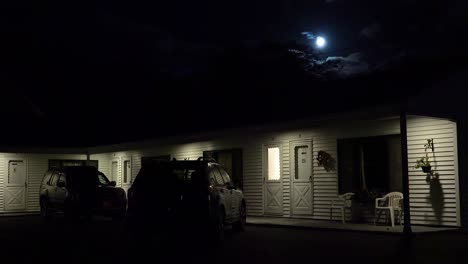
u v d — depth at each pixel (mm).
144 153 29094
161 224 14891
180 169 15273
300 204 21016
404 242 14062
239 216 17469
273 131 21016
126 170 30672
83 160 32250
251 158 23109
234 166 23875
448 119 17000
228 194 16234
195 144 25953
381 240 14555
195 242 15633
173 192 14922
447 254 11891
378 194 18016
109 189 22766
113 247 14492
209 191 14789
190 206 14750
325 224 18453
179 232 14945
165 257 12375
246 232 17516
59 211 23500
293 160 21344
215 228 14688
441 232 16062
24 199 30031
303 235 16172
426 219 17438
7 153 29594
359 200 18250
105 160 32688
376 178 18625
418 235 15531
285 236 16031
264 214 22406
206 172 15055
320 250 12805
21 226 21250
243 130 22078
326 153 20156
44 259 12141
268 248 13445
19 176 29984
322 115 18625
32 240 16203
